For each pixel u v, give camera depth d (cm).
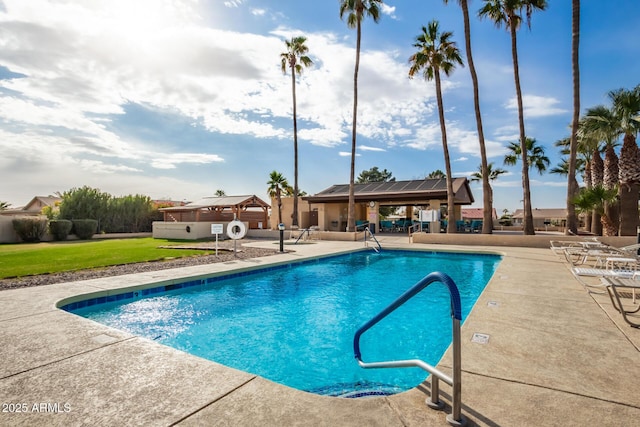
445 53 1708
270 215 3006
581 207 1396
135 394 211
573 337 317
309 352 407
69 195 2273
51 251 1216
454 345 175
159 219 2684
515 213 5128
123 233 2405
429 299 649
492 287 559
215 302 625
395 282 811
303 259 1008
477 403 197
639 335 323
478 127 1572
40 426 176
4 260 942
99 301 542
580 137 1547
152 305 588
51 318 387
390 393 313
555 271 733
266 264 873
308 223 2734
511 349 287
